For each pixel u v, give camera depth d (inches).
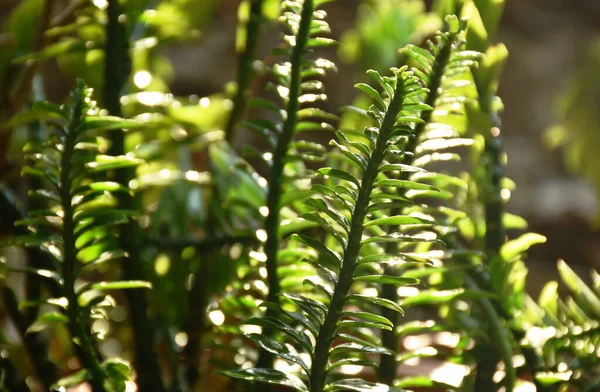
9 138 45.3
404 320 52.2
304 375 39.5
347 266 33.4
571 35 322.0
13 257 59.8
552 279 164.7
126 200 41.1
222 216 47.9
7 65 46.3
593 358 40.0
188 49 256.8
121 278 44.3
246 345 44.5
